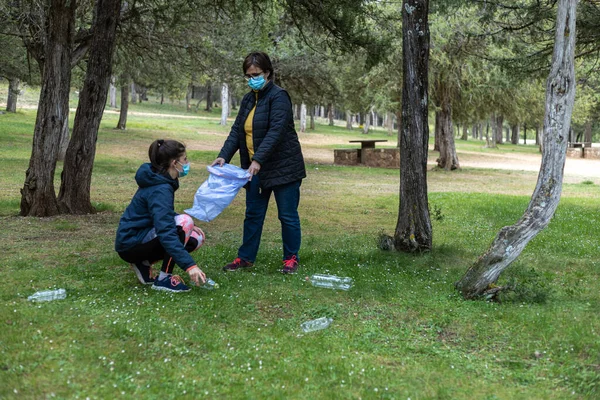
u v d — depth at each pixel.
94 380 2.95
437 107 25.75
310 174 21.38
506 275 5.77
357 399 2.87
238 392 2.91
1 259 5.78
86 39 13.70
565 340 3.77
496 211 11.59
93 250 6.45
